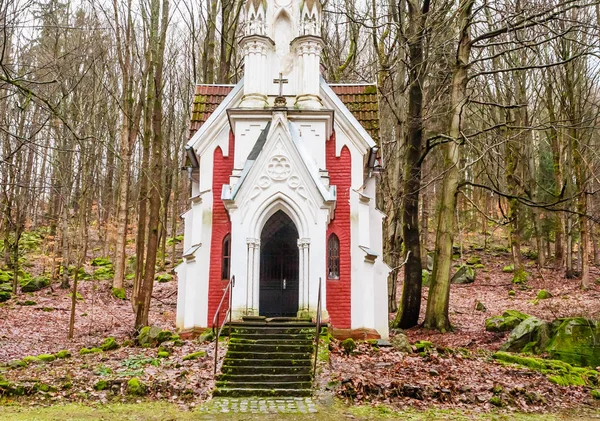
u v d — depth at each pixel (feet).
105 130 122.93
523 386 42.75
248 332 50.52
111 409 36.37
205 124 63.52
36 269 110.73
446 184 71.92
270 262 65.51
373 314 59.82
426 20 76.64
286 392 40.65
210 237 61.05
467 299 97.09
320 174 60.49
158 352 48.83
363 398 39.45
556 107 110.01
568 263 103.14
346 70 112.27
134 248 135.54
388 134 102.01
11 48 71.61
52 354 51.13
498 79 102.06
